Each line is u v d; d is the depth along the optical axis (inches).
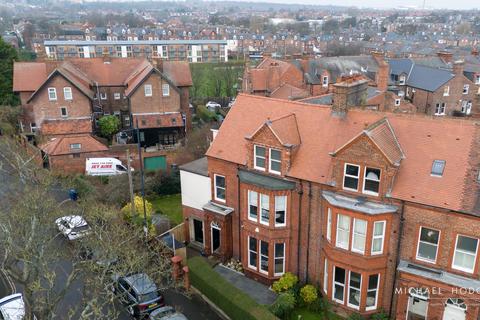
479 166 893.2
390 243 957.8
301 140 1099.3
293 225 1099.9
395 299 980.6
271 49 7066.9
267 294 1120.2
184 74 2559.1
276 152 1085.1
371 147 924.0
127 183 1657.2
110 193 1608.0
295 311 1052.5
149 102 2369.6
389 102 2332.7
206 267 1156.5
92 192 1625.2
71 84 2287.2
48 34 7829.7
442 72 2898.6
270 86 2709.2
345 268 994.1
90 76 2549.2
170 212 1622.8
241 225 1196.5
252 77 2719.0
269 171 1107.9
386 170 920.9
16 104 2800.2
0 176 1642.5
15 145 1803.6
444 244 894.4
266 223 1118.4
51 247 1155.3
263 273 1160.8
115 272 925.8
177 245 1272.1
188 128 2568.9
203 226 1296.8
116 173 1829.5
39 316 881.5
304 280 1123.9
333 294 1042.7
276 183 1073.5
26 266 858.8
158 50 5974.4
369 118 1048.2
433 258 922.7
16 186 1411.2
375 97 2148.1
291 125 1111.6
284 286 1099.3
